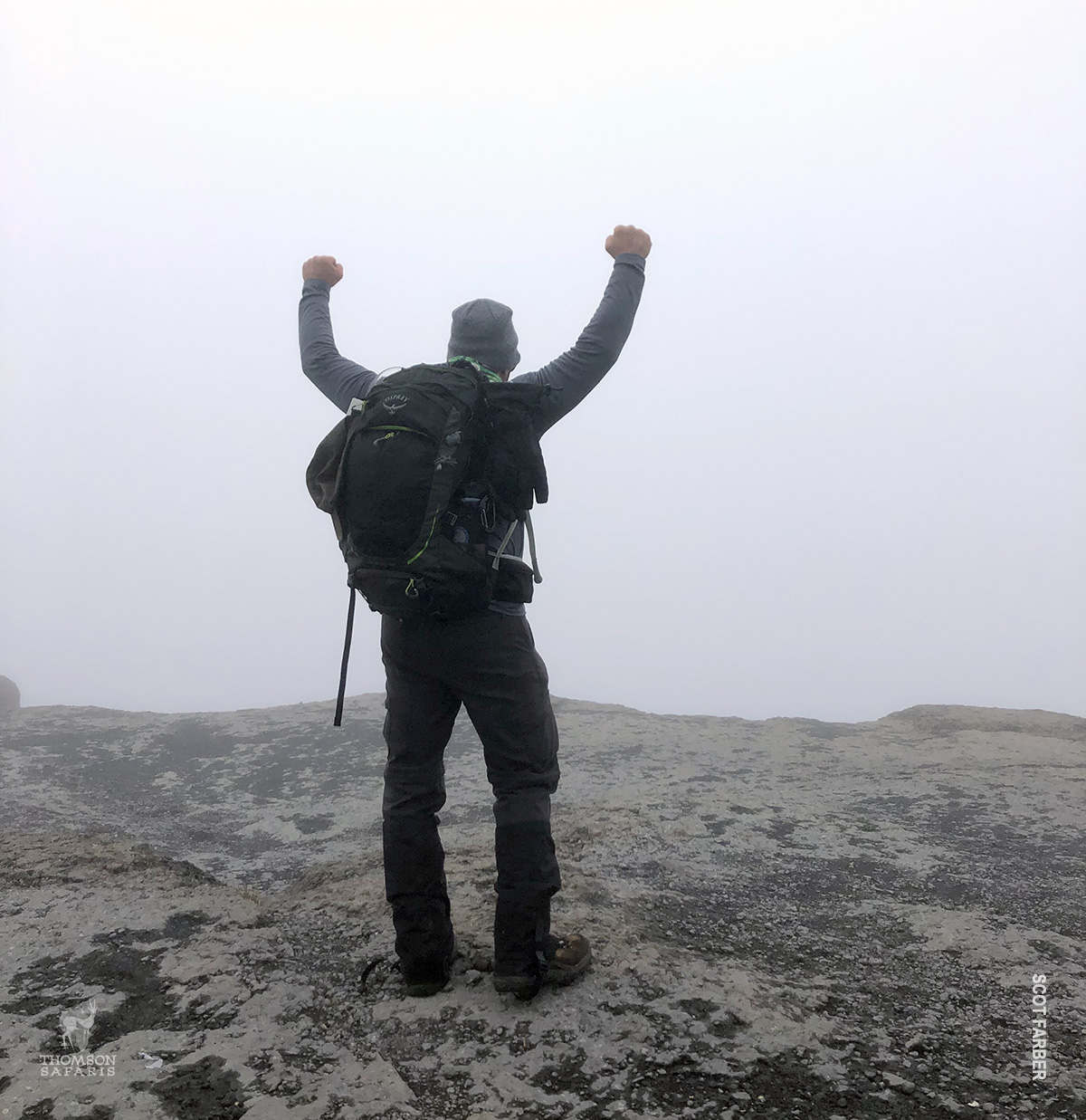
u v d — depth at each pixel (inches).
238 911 97.0
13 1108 59.4
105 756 275.3
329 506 75.2
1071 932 96.9
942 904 107.7
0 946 84.4
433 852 77.5
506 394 73.9
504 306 85.0
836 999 79.1
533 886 74.7
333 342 91.1
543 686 78.1
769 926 100.2
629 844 132.7
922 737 259.8
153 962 82.1
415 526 69.6
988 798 163.0
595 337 80.8
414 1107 60.7
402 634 76.0
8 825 181.9
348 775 250.5
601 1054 67.5
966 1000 79.4
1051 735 258.2
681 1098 62.2
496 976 75.0
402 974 80.4
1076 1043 71.2
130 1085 62.2
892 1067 66.9
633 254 85.5
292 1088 62.6
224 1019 71.9
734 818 147.9
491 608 74.7
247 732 304.5
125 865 111.5
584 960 80.1
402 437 70.9
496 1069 65.4
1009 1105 62.2
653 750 251.1
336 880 115.1
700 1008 74.8
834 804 162.7
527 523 76.7
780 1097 62.5
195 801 231.0
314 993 76.7
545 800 77.0
